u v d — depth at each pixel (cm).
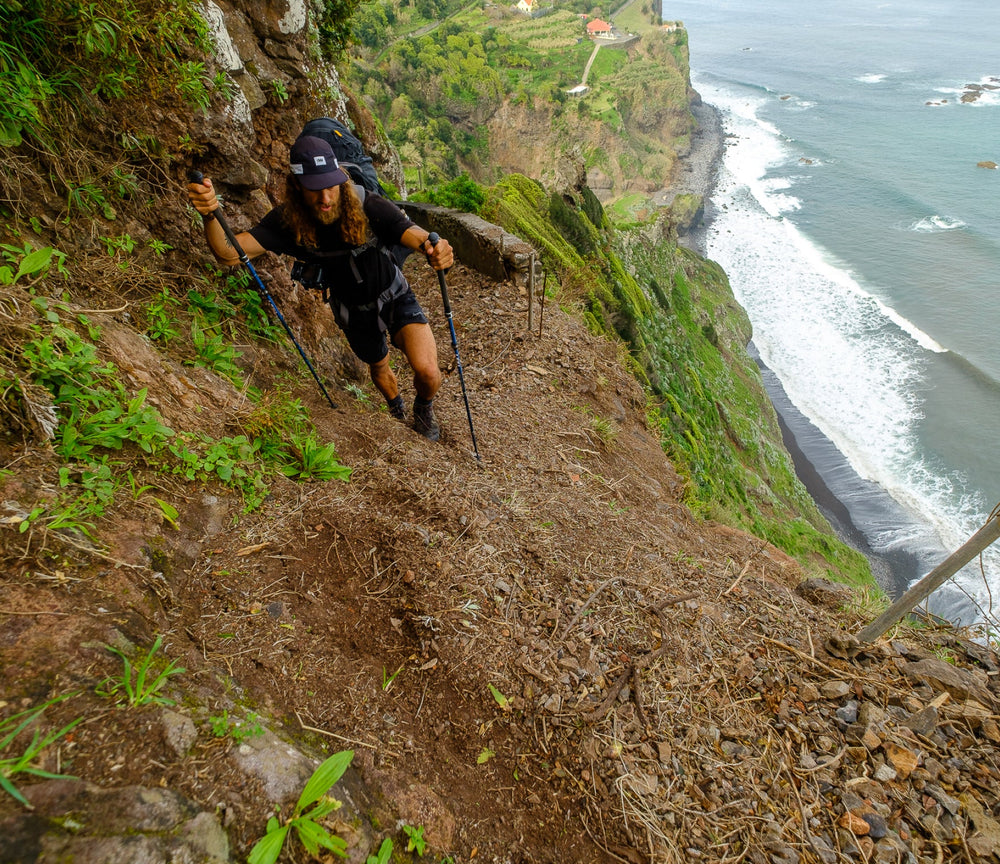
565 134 9038
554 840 208
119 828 132
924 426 3434
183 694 174
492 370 593
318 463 304
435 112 9244
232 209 396
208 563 232
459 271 775
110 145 314
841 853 213
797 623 321
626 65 10438
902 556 2741
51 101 282
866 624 328
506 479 395
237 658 206
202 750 161
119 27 285
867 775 238
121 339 270
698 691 264
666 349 1867
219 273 371
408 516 307
